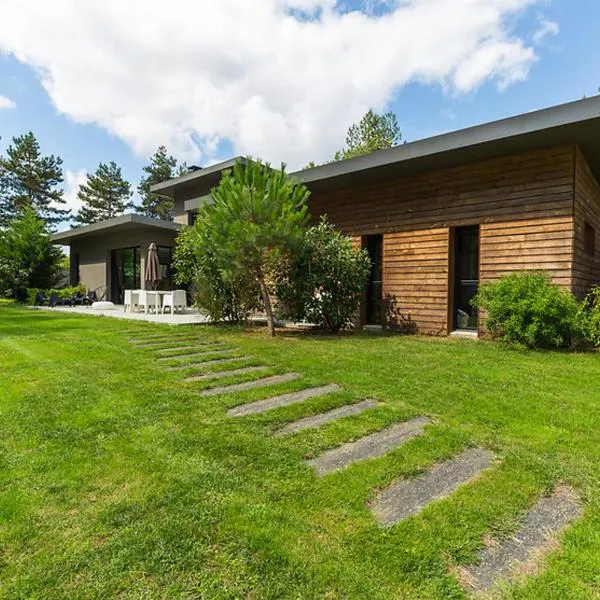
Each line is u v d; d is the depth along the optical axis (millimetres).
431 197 7773
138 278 14828
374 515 1806
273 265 7246
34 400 3281
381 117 22172
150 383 3828
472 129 6305
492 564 1526
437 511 1832
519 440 2611
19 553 1526
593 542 1644
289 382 3904
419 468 2234
